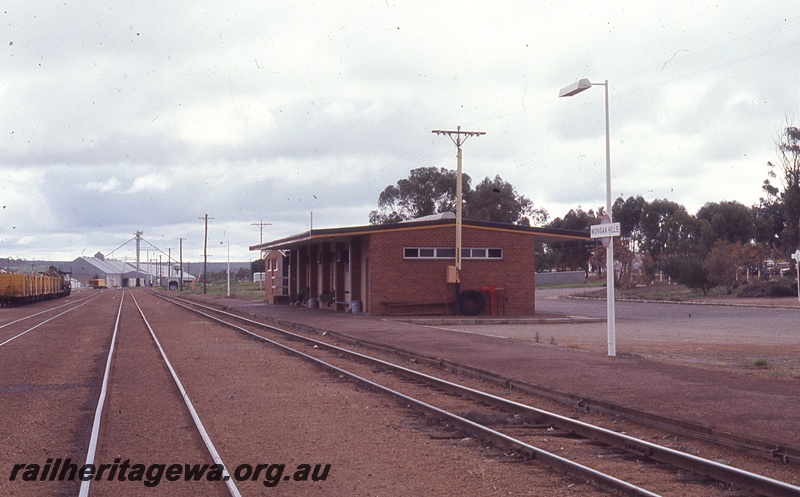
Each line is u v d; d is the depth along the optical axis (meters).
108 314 45.41
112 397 13.77
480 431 10.30
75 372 17.77
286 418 11.74
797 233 68.94
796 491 7.07
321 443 10.00
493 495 7.58
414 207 81.56
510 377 15.15
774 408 11.30
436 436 10.44
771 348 21.64
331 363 19.23
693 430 10.05
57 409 12.77
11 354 21.94
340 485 8.00
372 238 36.03
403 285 36.19
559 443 10.14
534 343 22.41
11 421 11.70
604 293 63.25
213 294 92.25
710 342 23.59
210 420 11.55
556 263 103.12
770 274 70.88
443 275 36.56
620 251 74.62
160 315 43.28
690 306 46.22
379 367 18.52
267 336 27.88
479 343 22.48
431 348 21.17
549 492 7.68
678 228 86.19
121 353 21.69
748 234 81.75
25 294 61.62
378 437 10.38
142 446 9.86
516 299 37.16
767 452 8.88
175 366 18.42
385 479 8.21
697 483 8.08
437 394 14.39
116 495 7.70
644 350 21.02
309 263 50.88
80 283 184.62
